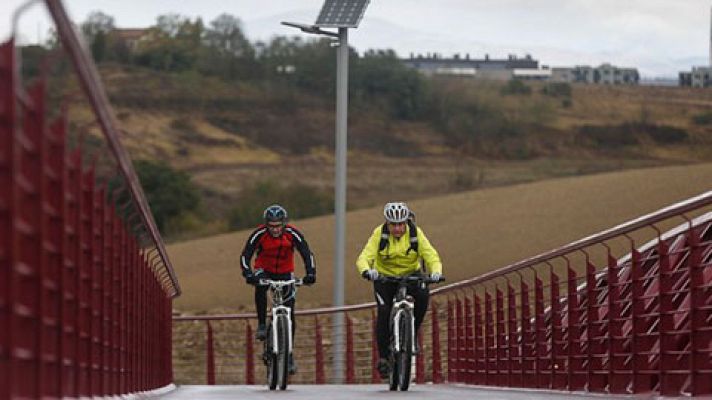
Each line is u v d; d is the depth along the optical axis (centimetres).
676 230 2683
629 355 2861
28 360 1487
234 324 11644
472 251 16550
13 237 1313
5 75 1310
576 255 12250
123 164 2055
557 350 3488
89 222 2067
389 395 3384
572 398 3039
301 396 3381
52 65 1561
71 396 1886
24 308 1428
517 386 3969
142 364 3306
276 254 3919
